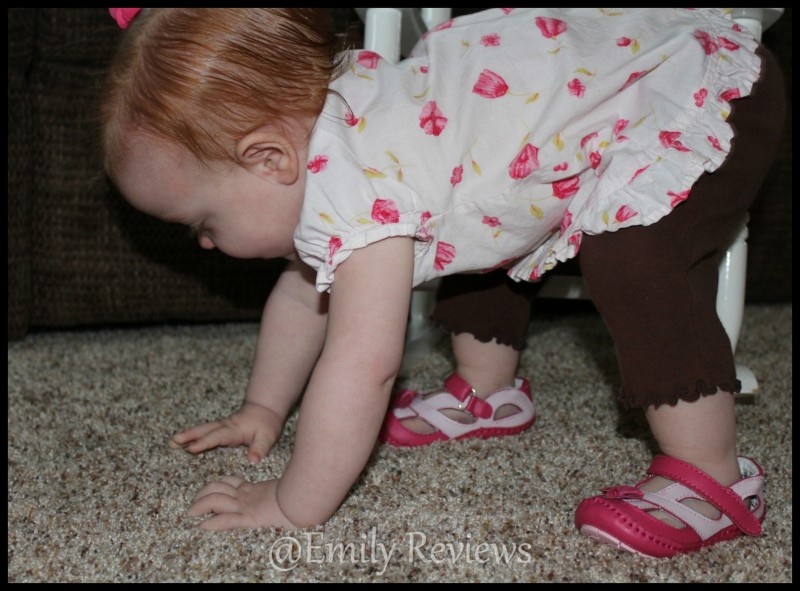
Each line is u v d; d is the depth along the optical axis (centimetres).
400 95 79
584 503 74
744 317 154
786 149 147
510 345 98
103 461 86
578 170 80
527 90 79
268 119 75
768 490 83
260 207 78
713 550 73
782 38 139
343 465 72
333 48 81
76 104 119
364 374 71
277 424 93
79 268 125
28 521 73
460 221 79
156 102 75
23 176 117
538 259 85
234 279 133
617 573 68
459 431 96
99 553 68
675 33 83
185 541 70
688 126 76
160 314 132
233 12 77
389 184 73
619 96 80
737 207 80
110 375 113
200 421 98
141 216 125
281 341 94
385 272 72
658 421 76
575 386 114
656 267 74
